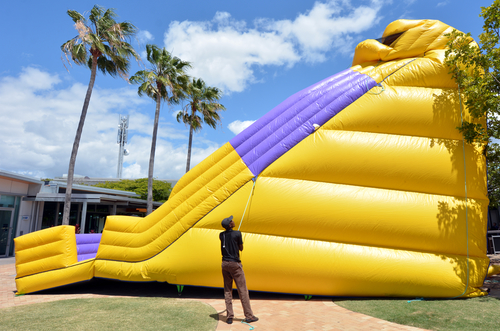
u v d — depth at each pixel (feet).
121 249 20.58
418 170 19.25
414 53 22.12
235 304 17.31
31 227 54.08
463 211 18.85
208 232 19.25
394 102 20.44
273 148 20.30
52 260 21.34
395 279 17.60
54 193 52.75
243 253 18.40
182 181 24.54
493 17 20.03
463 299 17.40
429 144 19.77
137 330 12.86
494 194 36.81
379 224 18.43
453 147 19.75
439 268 17.72
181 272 18.99
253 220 18.92
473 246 18.44
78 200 56.34
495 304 16.28
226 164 21.72
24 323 13.89
